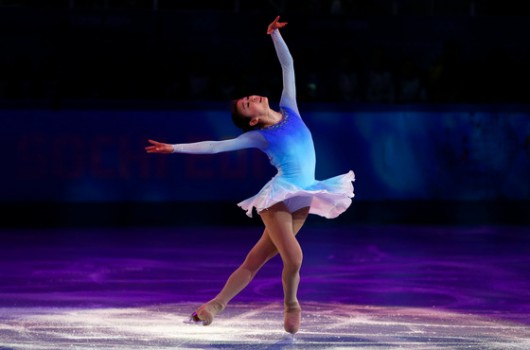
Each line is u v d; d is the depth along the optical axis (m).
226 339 14.61
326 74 38.00
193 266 23.64
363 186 35.03
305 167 14.80
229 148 14.43
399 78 36.97
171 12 37.94
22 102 33.28
